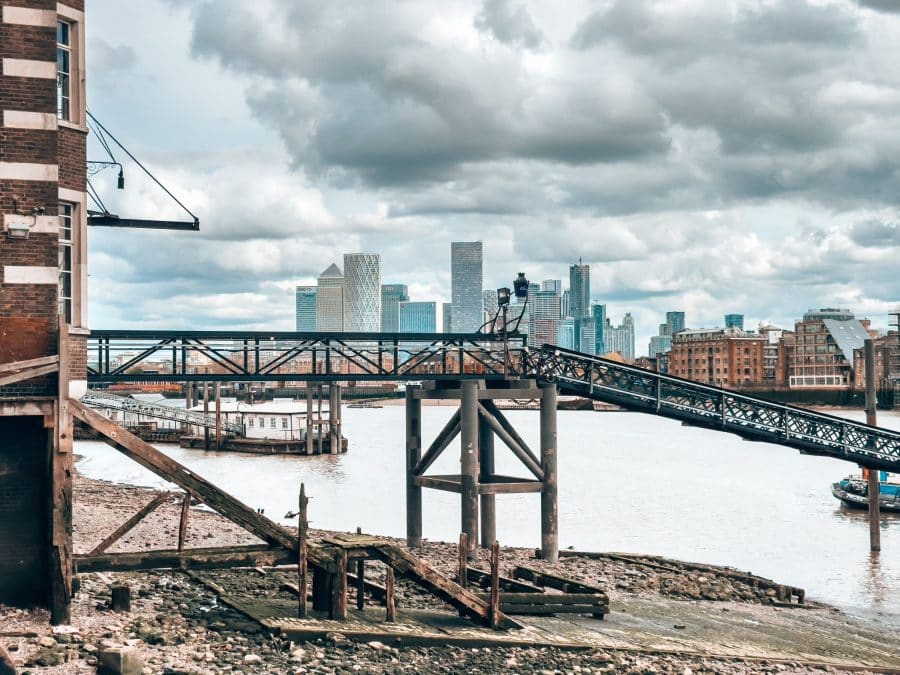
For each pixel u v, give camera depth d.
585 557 40.22
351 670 20.22
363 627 23.03
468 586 30.00
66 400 20.39
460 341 42.66
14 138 21.78
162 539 36.81
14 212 21.72
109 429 21.20
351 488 74.12
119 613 22.30
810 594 38.34
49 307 21.92
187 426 126.81
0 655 16.81
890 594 38.47
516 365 43.50
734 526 56.69
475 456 37.38
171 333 40.53
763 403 45.16
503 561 37.56
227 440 113.12
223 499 22.50
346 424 194.25
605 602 28.14
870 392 46.72
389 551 24.06
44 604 21.22
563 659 23.03
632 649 24.70
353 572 31.16
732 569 41.53
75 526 38.34
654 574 37.09
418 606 27.12
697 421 44.56
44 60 22.06
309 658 20.64
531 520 56.88
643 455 116.81
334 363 174.12
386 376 41.62
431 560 36.56
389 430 167.75
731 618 31.17
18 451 21.14
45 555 21.23
